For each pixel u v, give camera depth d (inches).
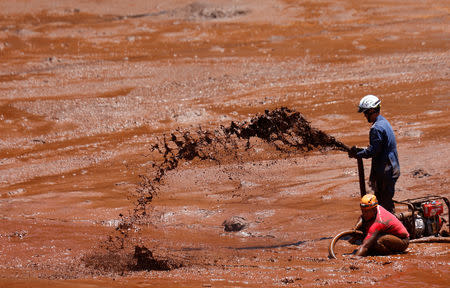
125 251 754.8
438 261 601.9
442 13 3344.0
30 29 3142.2
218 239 834.8
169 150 804.0
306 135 776.9
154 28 3235.7
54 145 1561.3
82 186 1205.7
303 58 2513.5
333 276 548.7
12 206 1070.4
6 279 542.6
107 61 2539.4
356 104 1782.7
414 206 760.3
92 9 3661.4
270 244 791.1
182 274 579.2
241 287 504.7
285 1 3745.1
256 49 2731.3
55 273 630.5
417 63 2292.1
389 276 540.4
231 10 3508.9
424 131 1422.2
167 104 1886.1
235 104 1867.6
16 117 1776.6
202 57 2588.6
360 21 3277.6
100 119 1759.4
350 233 701.9
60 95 2011.6
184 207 1015.0
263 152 1311.5
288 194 1041.5
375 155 756.0
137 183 1195.9
